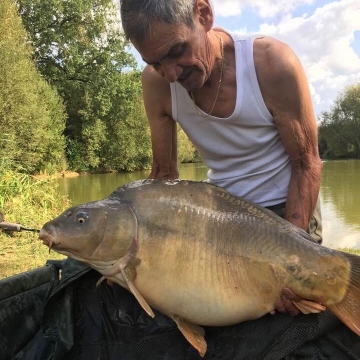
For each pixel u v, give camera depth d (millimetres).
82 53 24875
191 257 1604
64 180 21453
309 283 1599
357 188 16266
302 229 1783
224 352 1742
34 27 23891
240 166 2061
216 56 1832
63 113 23734
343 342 1680
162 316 1795
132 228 1600
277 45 1865
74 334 1815
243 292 1625
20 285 1903
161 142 2271
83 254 1620
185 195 1675
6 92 16281
